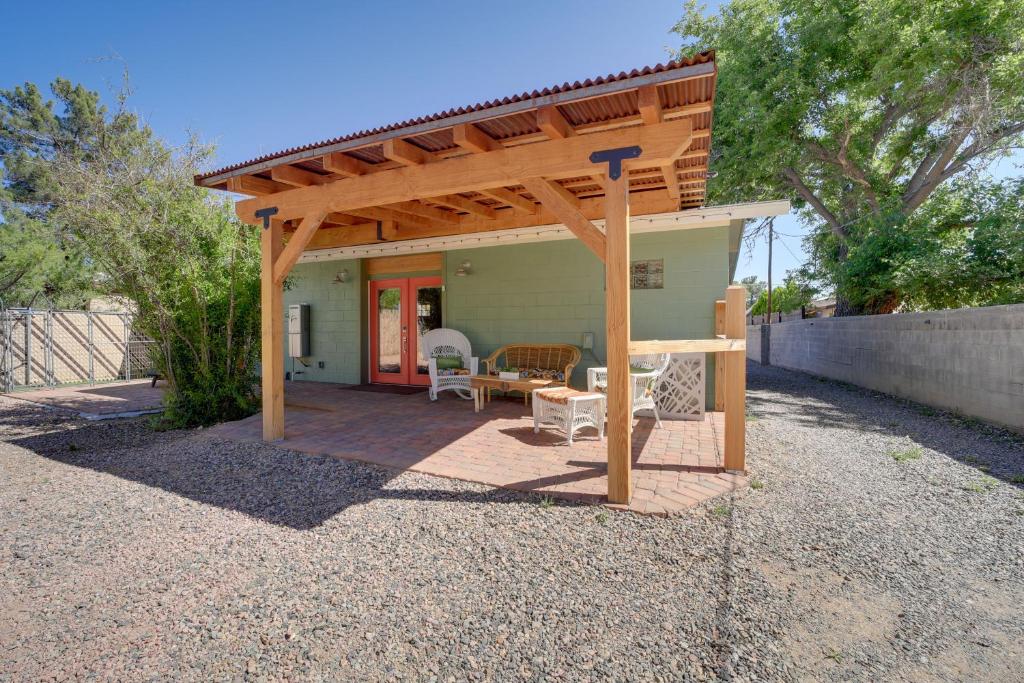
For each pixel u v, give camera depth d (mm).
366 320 10258
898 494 4004
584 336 7930
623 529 3299
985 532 3297
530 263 8375
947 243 10273
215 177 5188
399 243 9266
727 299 4422
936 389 8281
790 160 14359
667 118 4062
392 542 3158
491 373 8172
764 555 2963
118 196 6586
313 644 2189
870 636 2227
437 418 6773
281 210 5477
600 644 2172
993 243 8938
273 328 5574
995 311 6758
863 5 12398
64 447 5738
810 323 15266
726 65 14219
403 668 2033
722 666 2031
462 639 2213
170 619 2381
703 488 4004
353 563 2902
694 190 6215
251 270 7129
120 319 13117
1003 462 4957
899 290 10875
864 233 13266
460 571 2801
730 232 8414
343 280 10258
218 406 6930
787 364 17953
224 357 6977
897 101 12789
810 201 16109
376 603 2498
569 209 3932
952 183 12125
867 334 11109
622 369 3676
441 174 4457
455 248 8883
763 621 2332
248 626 2320
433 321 9547
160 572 2828
